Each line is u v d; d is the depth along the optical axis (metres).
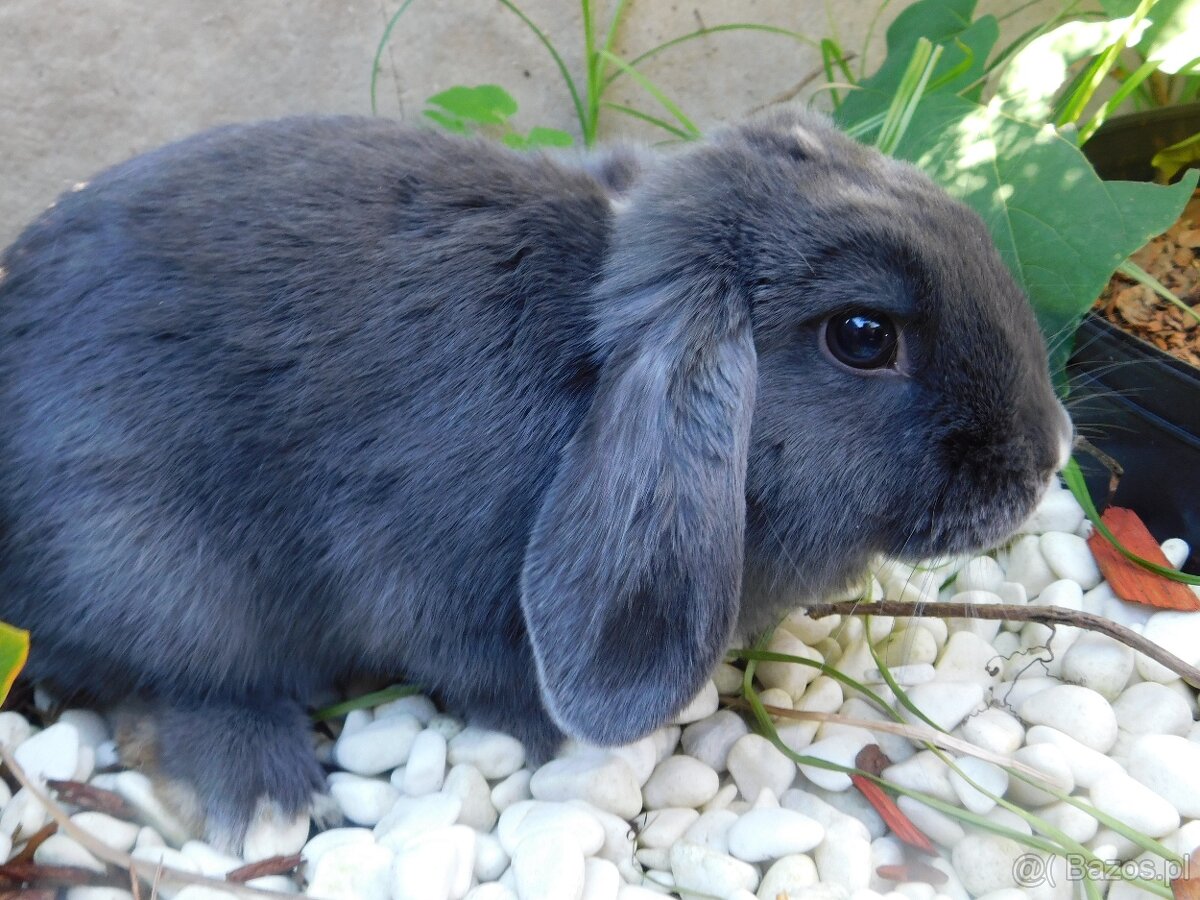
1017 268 0.35
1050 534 0.37
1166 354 0.37
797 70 0.51
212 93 0.44
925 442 0.26
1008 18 0.50
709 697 0.31
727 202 0.26
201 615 0.27
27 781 0.24
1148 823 0.27
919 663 0.33
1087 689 0.31
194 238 0.27
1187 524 0.37
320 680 0.31
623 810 0.28
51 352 0.27
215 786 0.27
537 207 0.28
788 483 0.26
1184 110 0.45
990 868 0.26
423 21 0.45
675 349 0.24
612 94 0.49
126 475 0.26
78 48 0.41
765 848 0.26
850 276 0.25
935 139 0.37
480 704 0.29
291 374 0.26
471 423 0.26
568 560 0.25
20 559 0.27
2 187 0.43
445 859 0.24
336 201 0.27
